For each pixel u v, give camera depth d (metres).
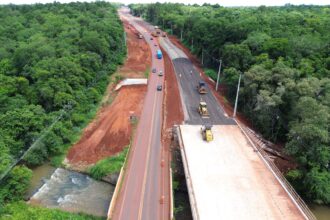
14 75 73.06
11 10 154.00
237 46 75.69
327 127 41.97
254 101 59.25
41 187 46.47
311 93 48.56
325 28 84.94
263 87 56.91
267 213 33.62
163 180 43.16
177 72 93.38
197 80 86.31
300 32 82.44
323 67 60.41
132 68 97.62
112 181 46.88
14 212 39.38
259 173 40.62
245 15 116.38
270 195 36.47
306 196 43.53
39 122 52.69
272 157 50.03
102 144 56.28
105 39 98.06
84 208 42.06
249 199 35.69
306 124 41.88
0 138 48.06
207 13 148.75
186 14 165.00
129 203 38.50
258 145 48.78
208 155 44.66
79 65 73.69
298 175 43.25
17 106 57.50
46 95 60.66
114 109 69.00
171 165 47.06
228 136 50.72
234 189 37.38
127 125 61.62
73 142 57.28
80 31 102.31
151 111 66.88
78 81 69.25
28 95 62.09
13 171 42.31
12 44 90.69
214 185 38.00
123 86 81.44
